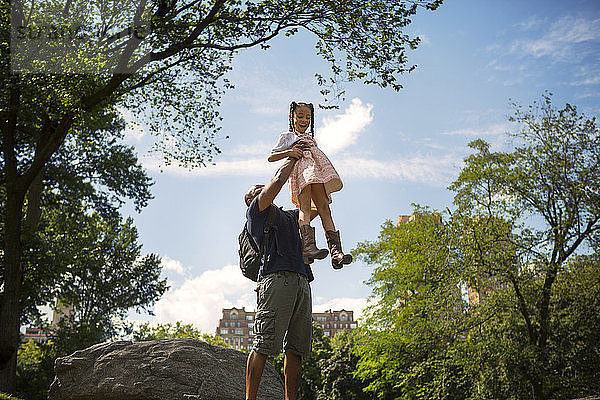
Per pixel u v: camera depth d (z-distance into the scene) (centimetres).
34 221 2227
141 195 2853
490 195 2494
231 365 611
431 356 2542
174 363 587
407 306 2819
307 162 378
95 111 1662
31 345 3950
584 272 2286
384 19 1434
